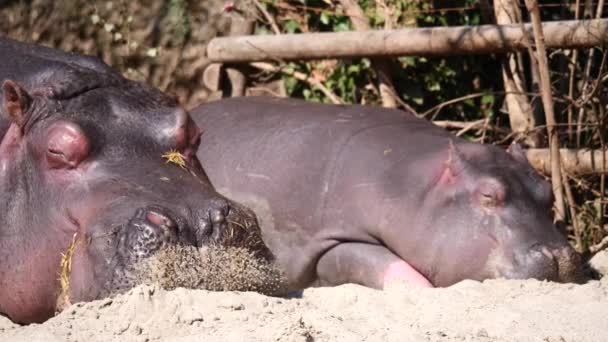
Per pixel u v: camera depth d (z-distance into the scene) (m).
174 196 16.78
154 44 42.25
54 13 42.66
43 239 17.44
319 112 30.14
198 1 41.94
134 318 15.12
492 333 16.53
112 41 42.44
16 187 18.19
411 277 26.08
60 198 17.33
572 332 16.73
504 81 36.56
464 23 38.59
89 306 15.45
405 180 26.86
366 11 38.00
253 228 17.08
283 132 29.39
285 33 40.47
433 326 16.84
